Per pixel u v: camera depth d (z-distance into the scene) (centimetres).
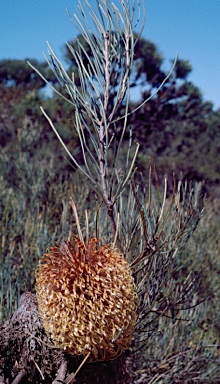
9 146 748
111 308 141
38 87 1176
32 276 363
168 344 343
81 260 146
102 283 140
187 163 1024
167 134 988
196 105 888
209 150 1191
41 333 170
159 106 787
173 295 246
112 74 170
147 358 317
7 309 263
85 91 162
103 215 247
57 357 168
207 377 340
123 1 160
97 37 162
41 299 146
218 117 1248
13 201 516
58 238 383
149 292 197
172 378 328
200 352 352
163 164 917
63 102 808
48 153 729
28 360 169
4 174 620
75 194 480
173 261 199
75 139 760
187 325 351
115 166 164
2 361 169
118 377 168
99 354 149
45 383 170
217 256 483
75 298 141
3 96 1118
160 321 340
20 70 1159
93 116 168
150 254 176
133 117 761
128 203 191
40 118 831
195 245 484
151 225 177
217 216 633
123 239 186
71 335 141
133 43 161
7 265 332
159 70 707
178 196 187
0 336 169
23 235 450
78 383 163
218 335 392
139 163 753
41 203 521
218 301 419
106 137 161
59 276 143
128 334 147
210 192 952
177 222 198
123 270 146
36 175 606
